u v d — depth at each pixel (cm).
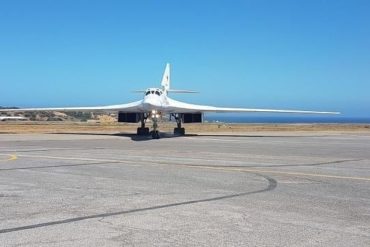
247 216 809
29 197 977
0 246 621
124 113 4122
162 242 647
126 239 661
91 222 759
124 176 1327
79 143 2950
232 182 1223
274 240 660
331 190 1103
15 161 1739
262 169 1542
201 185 1165
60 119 19350
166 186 1143
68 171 1438
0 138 3572
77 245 630
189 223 756
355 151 2425
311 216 812
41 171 1434
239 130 6550
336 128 8019
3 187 1109
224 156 2042
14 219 775
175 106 3872
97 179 1259
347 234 693
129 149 2433
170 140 3409
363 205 917
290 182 1234
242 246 630
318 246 632
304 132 5806
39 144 2825
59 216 800
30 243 638
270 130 6625
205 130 6475
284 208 880
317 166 1656
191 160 1836
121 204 908
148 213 828
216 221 771
